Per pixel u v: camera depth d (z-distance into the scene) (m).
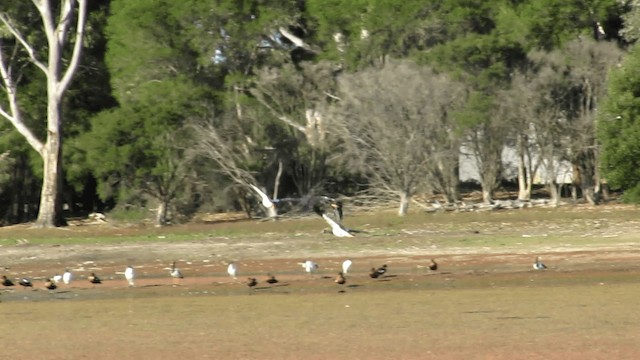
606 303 27.20
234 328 24.52
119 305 28.34
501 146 56.81
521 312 26.05
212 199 57.34
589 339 22.67
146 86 57.50
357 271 34.28
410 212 54.78
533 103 55.75
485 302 27.67
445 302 27.78
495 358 21.02
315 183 58.06
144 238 47.59
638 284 30.56
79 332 24.41
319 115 57.50
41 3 54.59
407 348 21.98
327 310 26.81
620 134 48.81
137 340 23.30
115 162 53.84
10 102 57.75
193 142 55.66
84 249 43.34
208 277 33.69
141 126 54.28
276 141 58.19
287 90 58.69
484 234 45.72
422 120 54.31
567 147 56.66
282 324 24.92
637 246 39.53
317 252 39.81
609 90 49.66
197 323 25.28
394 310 26.64
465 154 57.59
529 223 49.69
